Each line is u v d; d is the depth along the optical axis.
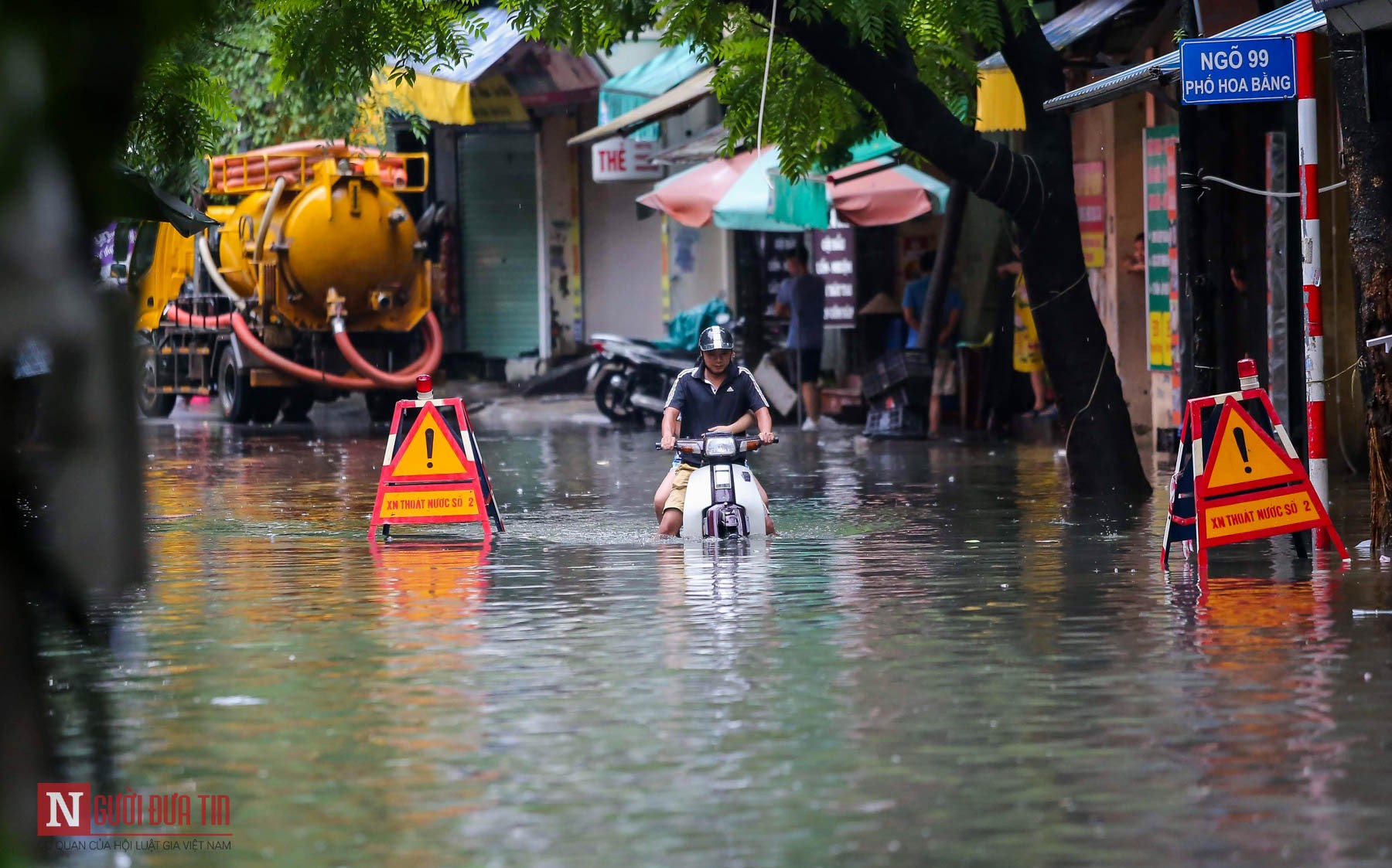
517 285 75.25
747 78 34.62
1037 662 16.86
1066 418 32.84
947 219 48.84
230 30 33.38
